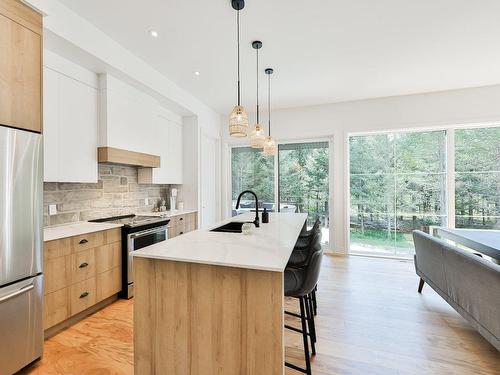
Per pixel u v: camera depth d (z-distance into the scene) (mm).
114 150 2957
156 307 1555
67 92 2561
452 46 2834
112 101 2951
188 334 1493
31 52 1845
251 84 3867
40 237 1865
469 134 4145
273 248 1645
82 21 2344
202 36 2633
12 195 1682
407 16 2330
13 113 1725
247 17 2334
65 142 2541
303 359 1874
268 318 1346
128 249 2854
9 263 1666
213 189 5332
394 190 4527
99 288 2566
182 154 4617
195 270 1478
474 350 1954
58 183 2766
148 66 3244
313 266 1572
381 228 4605
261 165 5301
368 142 4676
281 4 2164
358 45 2811
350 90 4105
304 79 3691
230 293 1413
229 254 1507
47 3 2018
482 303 1802
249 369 1380
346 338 2123
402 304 2721
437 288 2506
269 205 5219
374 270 3805
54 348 2014
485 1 2139
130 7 2203
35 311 1834
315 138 4902
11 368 1677
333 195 4727
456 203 4191
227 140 5410
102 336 2172
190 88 4027
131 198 3805
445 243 2363
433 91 4145
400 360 1848
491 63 3229
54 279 2146
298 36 2633
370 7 2209
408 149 4449
